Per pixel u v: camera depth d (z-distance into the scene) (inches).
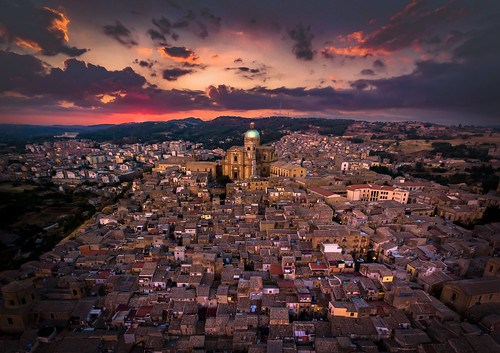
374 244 4544.8
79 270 4338.1
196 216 5748.0
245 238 4953.3
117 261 4480.8
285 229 5004.9
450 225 5388.8
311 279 3821.4
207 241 4874.5
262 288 3666.3
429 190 7244.1
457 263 4047.7
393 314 3243.1
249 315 3326.8
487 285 3385.8
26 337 3169.3
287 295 3592.5
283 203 6190.9
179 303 3518.7
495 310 3233.3
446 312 3191.4
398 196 6569.9
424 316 3248.0
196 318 3346.5
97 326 3380.9
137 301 3614.7
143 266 4131.4
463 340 2832.2
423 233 4881.9
